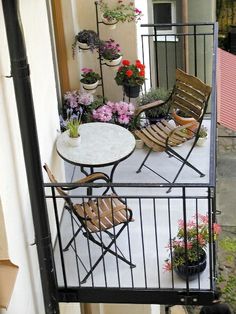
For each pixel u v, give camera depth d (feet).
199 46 23.61
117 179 13.84
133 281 10.98
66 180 13.88
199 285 10.77
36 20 11.31
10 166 9.31
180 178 13.69
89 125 13.15
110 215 11.00
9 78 9.33
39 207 9.77
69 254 11.70
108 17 15.24
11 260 9.26
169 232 11.06
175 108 14.48
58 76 15.06
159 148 13.42
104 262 11.29
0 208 8.84
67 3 14.74
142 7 17.49
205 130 14.73
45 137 11.78
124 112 14.82
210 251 10.41
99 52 15.26
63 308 12.43
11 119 9.44
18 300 9.57
